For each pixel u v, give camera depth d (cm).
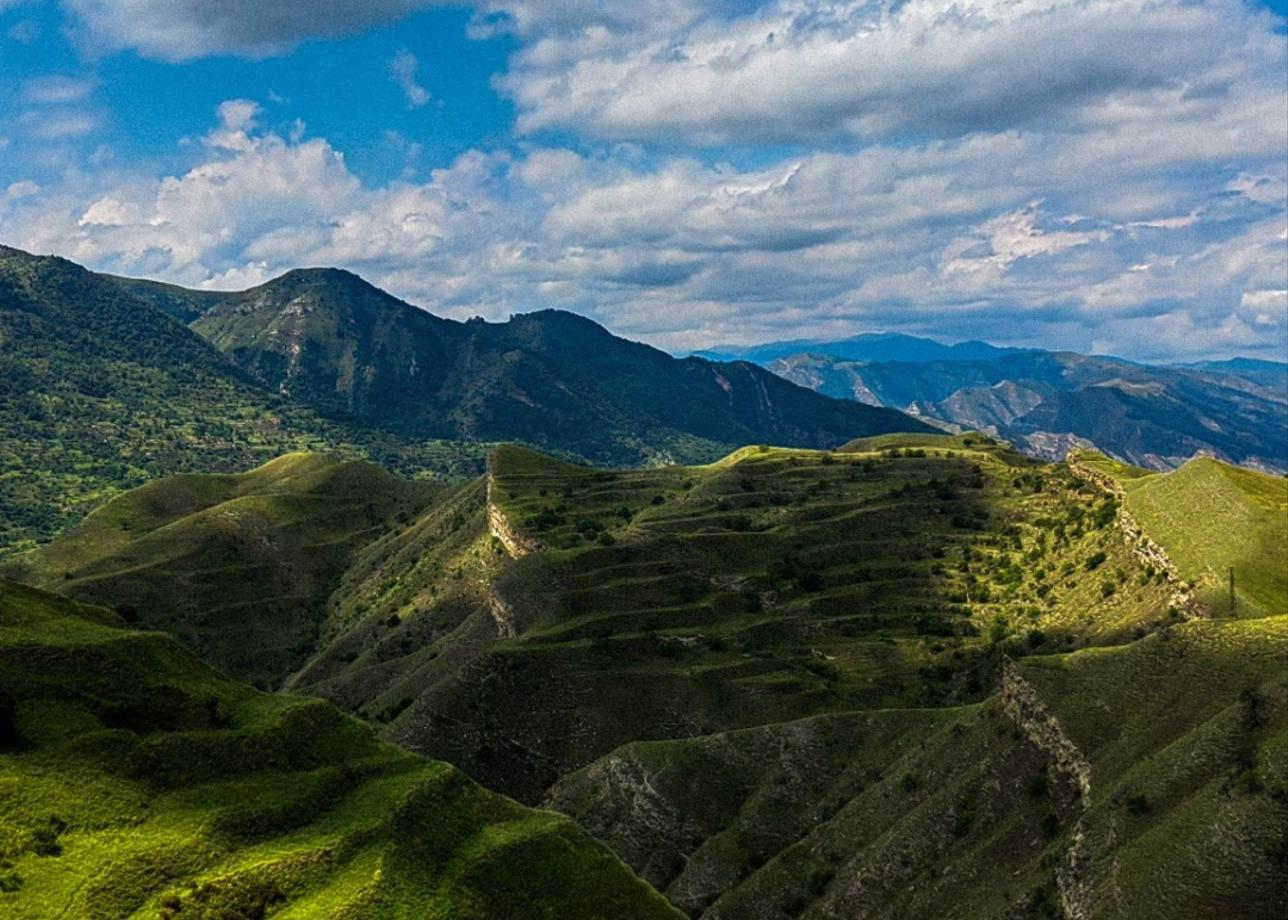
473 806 10200
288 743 10119
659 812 14650
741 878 13150
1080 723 10650
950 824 11050
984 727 12156
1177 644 10712
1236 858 7588
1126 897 7938
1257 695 8931
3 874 7750
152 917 7712
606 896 9550
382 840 9012
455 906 8606
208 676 11075
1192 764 8762
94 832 8381
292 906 8169
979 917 9444
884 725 15038
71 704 9531
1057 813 10181
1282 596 13438
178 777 9219
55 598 11769
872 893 10994
